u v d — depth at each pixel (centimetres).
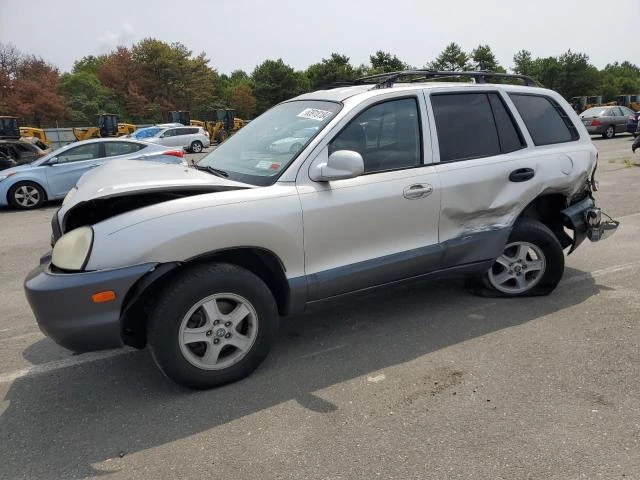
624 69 9794
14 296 543
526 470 256
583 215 477
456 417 300
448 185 397
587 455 265
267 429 295
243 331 346
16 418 316
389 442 280
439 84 424
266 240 329
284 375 353
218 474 261
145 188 314
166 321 310
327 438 286
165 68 7519
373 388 334
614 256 600
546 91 480
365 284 374
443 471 257
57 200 1236
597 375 340
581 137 484
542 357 366
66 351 405
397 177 379
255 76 8106
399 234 384
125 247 295
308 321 439
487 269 437
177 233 303
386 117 387
